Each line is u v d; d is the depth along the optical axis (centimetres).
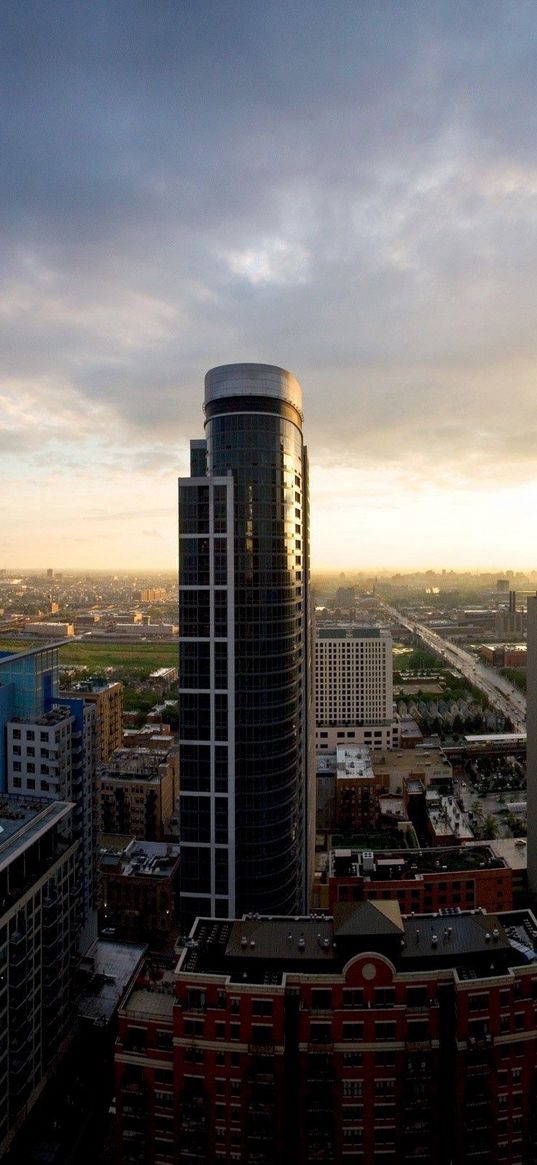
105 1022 12025
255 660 12838
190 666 12825
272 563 12988
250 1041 8375
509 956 8975
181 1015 8506
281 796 13262
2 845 10231
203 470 13925
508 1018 8488
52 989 10969
